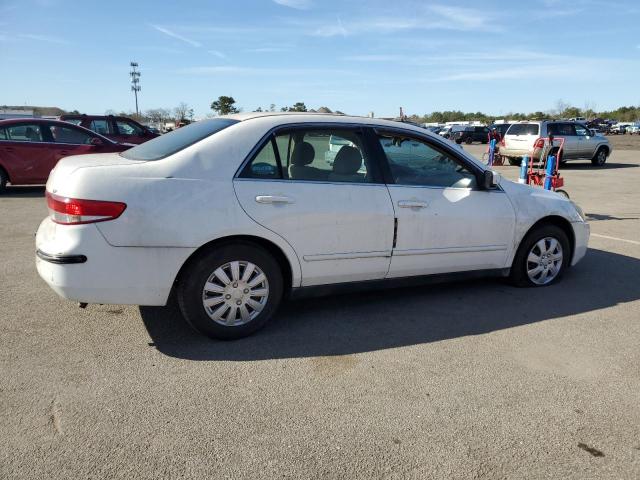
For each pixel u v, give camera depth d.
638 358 3.62
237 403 2.95
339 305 4.52
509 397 3.09
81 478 2.32
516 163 20.38
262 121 3.81
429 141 4.37
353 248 3.98
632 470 2.49
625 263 6.07
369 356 3.57
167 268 3.43
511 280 5.05
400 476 2.40
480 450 2.60
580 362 3.55
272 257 3.76
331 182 3.92
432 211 4.27
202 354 3.54
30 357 3.41
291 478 2.37
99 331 3.85
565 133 19.31
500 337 3.92
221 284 3.63
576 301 4.72
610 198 11.55
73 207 3.25
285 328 4.01
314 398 3.03
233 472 2.39
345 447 2.59
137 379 3.18
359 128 4.10
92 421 2.74
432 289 4.99
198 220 3.45
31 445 2.53
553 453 2.59
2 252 5.95
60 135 10.85
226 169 3.59
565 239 5.13
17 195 10.43
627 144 38.69
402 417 2.86
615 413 2.95
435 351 3.67
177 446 2.56
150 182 3.38
